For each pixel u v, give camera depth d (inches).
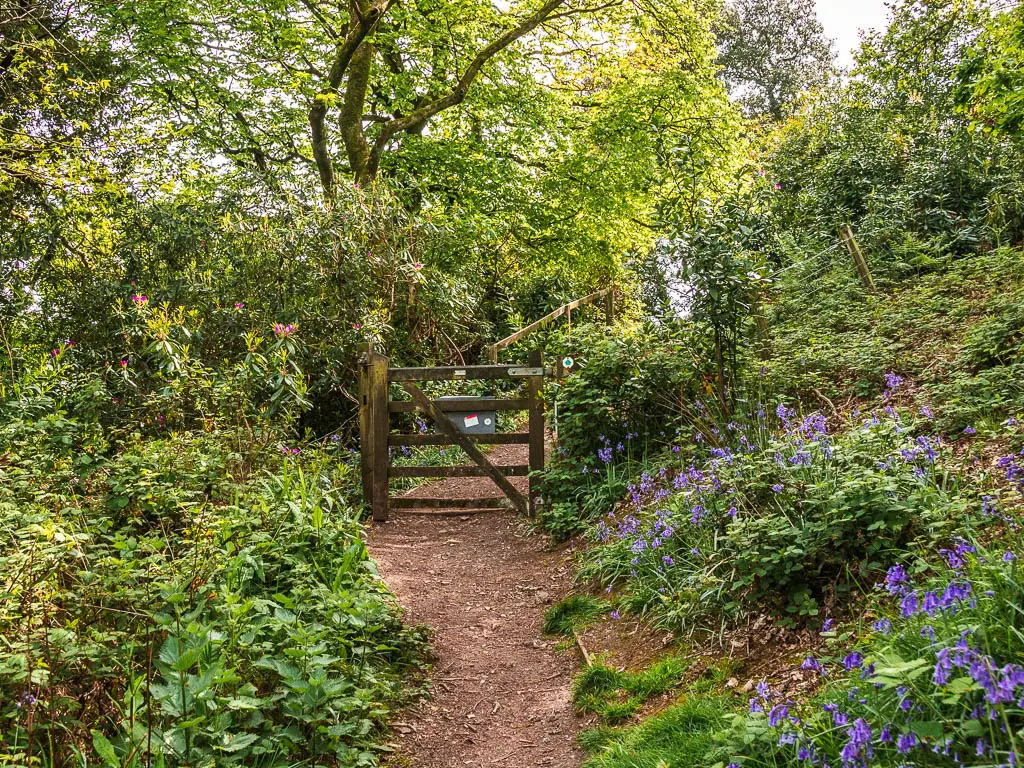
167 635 146.6
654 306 303.9
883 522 154.0
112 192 386.0
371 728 156.7
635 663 176.6
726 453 223.3
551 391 336.8
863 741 91.5
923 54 652.7
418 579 256.8
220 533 183.5
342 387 399.5
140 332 372.5
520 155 761.6
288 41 607.2
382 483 325.4
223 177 605.9
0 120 411.8
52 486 213.6
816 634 151.5
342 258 417.4
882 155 543.8
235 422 292.0
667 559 199.6
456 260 553.3
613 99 745.0
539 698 176.2
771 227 437.4
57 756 117.8
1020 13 306.7
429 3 636.7
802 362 282.4
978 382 215.0
